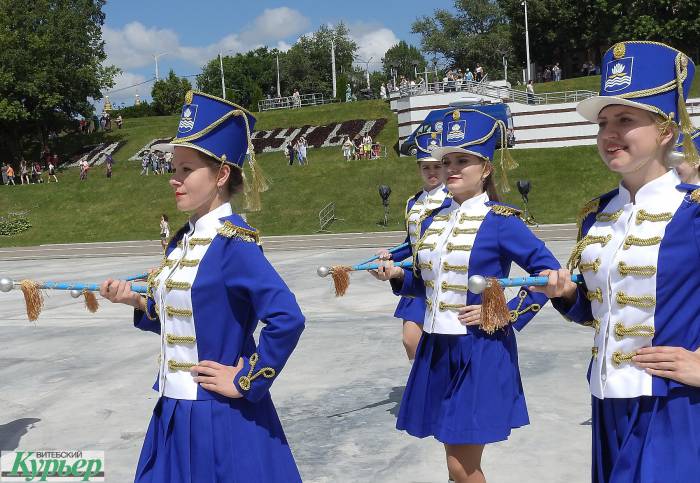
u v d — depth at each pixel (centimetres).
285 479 336
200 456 324
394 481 490
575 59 6625
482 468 505
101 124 5697
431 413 450
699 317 299
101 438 597
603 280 318
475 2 7275
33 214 3812
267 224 3353
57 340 1015
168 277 338
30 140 5453
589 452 527
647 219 308
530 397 654
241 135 346
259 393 323
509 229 450
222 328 331
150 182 4066
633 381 304
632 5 5484
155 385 351
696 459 289
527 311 443
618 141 312
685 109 308
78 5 5322
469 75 4400
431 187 690
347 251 2344
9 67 4784
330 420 617
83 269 2219
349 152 4138
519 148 3941
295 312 323
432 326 453
